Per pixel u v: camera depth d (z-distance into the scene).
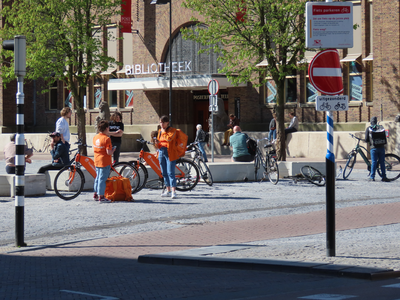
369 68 37.28
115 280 8.88
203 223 14.35
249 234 12.85
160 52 47.00
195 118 48.00
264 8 27.28
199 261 9.98
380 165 23.64
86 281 8.83
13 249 11.81
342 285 8.28
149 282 8.72
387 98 35.16
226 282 8.66
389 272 8.71
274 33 27.44
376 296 7.49
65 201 18.44
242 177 24.06
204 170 22.81
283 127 27.56
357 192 20.11
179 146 18.81
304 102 40.66
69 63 36.38
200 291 8.09
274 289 8.13
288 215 15.34
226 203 17.64
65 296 7.84
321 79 10.10
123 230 13.69
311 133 36.59
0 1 52.81
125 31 47.03
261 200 18.25
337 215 15.23
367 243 11.39
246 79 28.84
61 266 10.09
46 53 35.84
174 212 16.11
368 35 37.03
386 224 13.88
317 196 19.16
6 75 37.25
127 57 49.19
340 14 10.01
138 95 48.44
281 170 24.86
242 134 24.97
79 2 35.84
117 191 18.20
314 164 24.64
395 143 33.66
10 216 15.94
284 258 9.89
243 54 28.39
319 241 11.78
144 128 47.66
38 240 12.84
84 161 19.30
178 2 46.00
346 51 38.09
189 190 20.75
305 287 8.20
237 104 43.53
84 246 12.03
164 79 44.41
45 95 55.03
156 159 20.64
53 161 21.50
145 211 16.31
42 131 55.16
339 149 35.03
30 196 19.62
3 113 53.53
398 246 10.92
